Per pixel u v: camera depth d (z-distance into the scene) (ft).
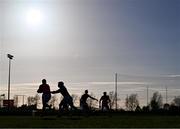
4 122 66.33
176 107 198.08
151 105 313.53
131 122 69.41
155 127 55.67
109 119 83.46
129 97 344.69
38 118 85.66
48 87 92.94
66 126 56.75
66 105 93.15
